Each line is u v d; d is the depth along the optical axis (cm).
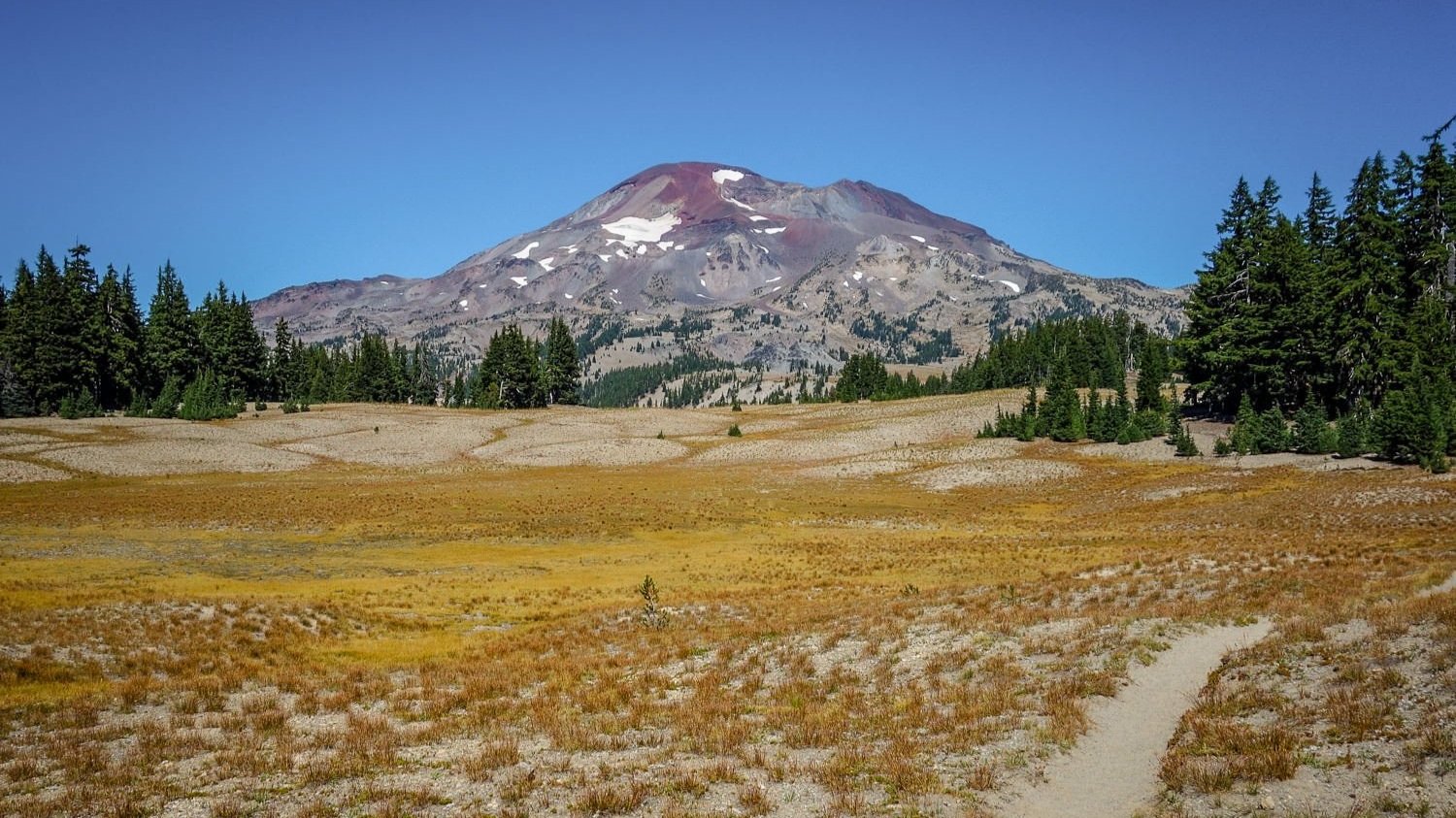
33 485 8138
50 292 12188
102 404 12825
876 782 1423
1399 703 1506
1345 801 1216
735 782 1458
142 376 13212
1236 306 9369
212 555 5122
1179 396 12888
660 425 14462
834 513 7275
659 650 2666
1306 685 1689
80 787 1516
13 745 1805
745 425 14738
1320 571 2939
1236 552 3903
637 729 1836
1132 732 1608
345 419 13450
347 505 7319
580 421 14500
